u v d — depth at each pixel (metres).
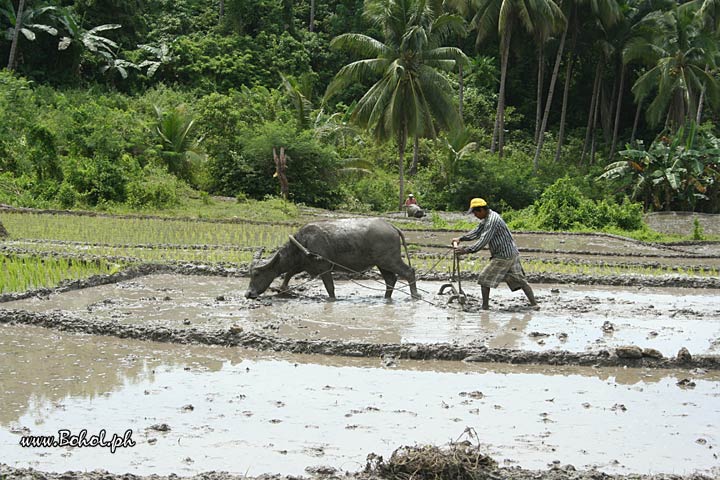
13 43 53.44
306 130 50.44
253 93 56.50
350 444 8.51
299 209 43.00
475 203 15.80
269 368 11.55
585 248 30.73
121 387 10.48
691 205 49.75
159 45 65.94
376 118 46.81
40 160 37.47
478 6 54.84
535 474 7.50
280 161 45.47
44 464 7.93
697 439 8.80
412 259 23.78
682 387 10.86
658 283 20.20
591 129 71.50
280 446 8.43
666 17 55.94
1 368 11.30
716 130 66.94
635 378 11.30
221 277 19.67
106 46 60.34
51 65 58.88
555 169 58.88
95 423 9.09
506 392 10.52
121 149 39.56
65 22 56.22
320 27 79.31
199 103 52.47
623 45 59.97
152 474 7.68
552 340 13.27
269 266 16.62
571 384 10.94
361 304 16.44
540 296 17.89
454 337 13.36
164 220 32.53
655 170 50.50
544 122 58.44
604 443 8.64
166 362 11.77
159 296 16.89
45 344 12.73
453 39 77.00
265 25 73.00
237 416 9.38
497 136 67.75
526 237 35.06
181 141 46.94
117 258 20.61
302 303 16.44
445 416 9.47
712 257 28.53
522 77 76.38
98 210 35.12
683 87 54.34
